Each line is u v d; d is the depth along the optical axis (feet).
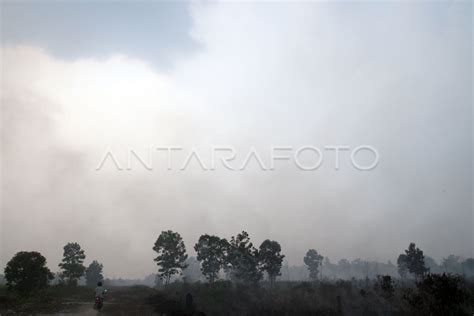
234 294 104.99
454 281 55.36
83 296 99.25
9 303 74.64
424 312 56.75
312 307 82.28
